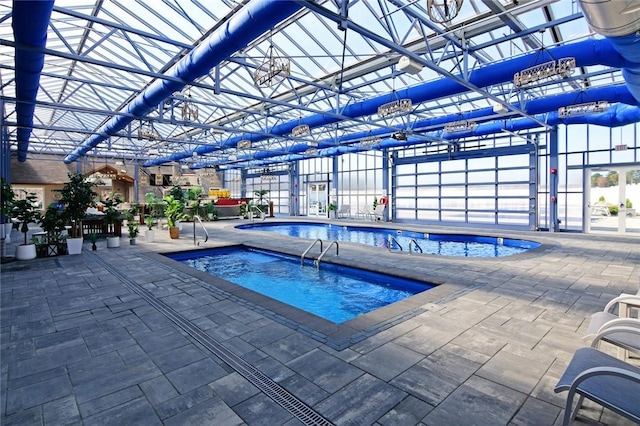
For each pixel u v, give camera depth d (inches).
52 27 181.2
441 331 118.7
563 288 172.6
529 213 459.5
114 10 213.9
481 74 217.3
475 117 353.7
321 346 107.3
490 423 71.4
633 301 92.5
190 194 630.5
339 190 728.3
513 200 482.3
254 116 442.0
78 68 307.4
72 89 378.3
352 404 77.9
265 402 78.9
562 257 257.0
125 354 103.1
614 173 395.5
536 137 447.5
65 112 474.6
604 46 174.4
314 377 89.3
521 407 76.7
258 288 224.5
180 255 302.4
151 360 99.3
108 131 380.5
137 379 89.1
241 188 970.7
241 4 185.3
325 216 747.4
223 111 414.9
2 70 292.0
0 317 134.9
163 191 772.0
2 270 219.8
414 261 244.2
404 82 307.0
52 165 754.2
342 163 717.9
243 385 86.0
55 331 121.1
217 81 237.0
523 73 192.7
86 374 91.7
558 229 434.3
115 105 419.5
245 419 72.9
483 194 513.3
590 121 343.9
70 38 249.8
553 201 434.6
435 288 172.1
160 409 76.6
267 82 206.2
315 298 205.8
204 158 773.9
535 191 453.4
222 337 114.8
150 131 371.6
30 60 175.8
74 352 104.7
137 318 133.3
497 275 200.1
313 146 568.1
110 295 163.9
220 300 155.4
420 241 434.6
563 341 110.9
